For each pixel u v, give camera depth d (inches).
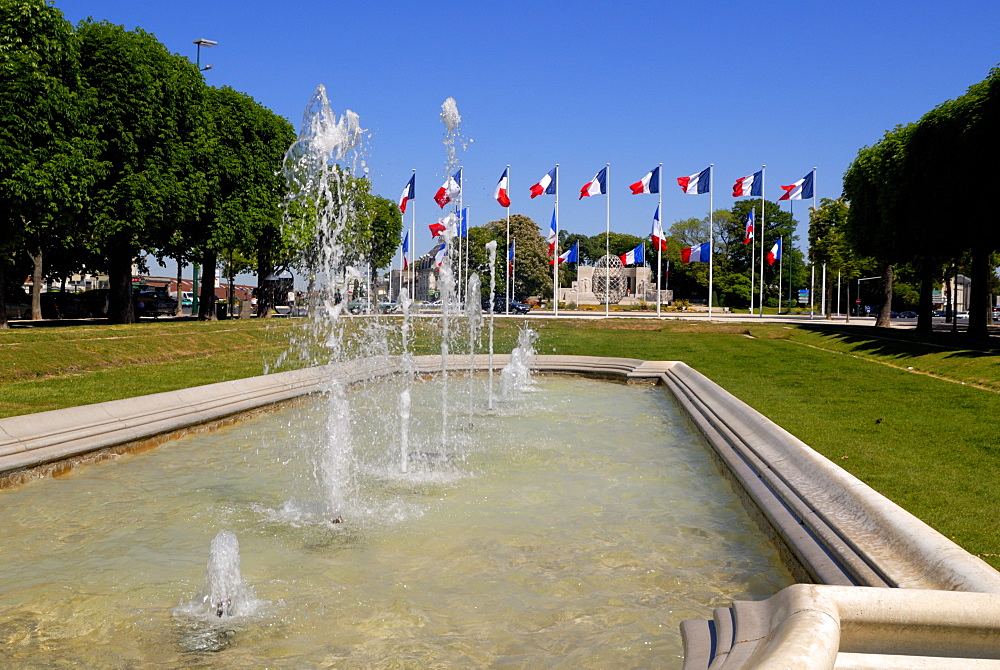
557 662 164.4
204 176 1178.0
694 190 1672.0
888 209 1206.3
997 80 903.1
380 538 254.1
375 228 2401.6
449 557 234.5
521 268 3181.6
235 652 171.2
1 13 848.3
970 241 1035.9
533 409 576.4
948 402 464.1
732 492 314.0
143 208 1045.8
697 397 521.3
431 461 378.9
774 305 3641.7
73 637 178.7
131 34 1071.6
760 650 122.4
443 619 188.2
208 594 204.5
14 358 618.2
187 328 1019.3
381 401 626.8
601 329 1417.3
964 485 243.6
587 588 207.6
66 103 895.7
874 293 3159.5
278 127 1453.0
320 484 328.8
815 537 203.8
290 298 1780.3
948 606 122.0
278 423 493.4
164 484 327.6
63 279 1946.4
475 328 1417.3
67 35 925.2
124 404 413.7
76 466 351.3
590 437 450.9
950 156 1016.2
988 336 1061.8
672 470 358.0
